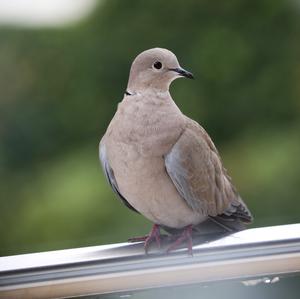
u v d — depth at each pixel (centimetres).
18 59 1441
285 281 646
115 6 1427
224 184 819
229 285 646
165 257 633
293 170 1319
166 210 788
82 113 1425
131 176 768
